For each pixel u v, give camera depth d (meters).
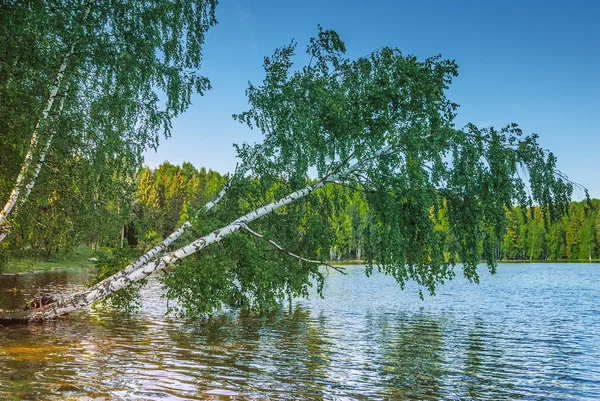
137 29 12.59
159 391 8.32
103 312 19.28
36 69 10.91
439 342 15.29
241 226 13.82
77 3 11.62
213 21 14.01
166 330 15.58
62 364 9.98
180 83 13.78
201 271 13.82
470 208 12.41
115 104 12.84
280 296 16.17
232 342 13.84
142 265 13.95
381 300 28.00
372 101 12.22
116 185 14.59
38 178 14.64
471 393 9.53
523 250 112.12
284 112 14.15
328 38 13.57
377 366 11.56
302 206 15.86
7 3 10.05
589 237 110.00
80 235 16.59
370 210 14.07
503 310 24.27
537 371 11.67
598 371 11.74
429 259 13.23
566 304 27.12
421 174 12.03
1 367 9.43
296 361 11.64
